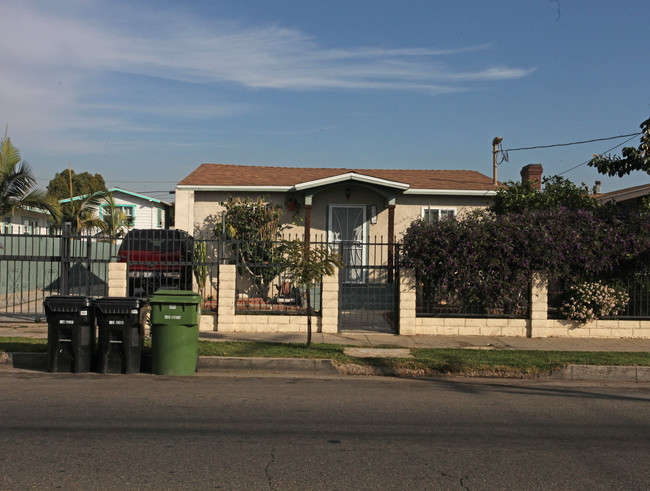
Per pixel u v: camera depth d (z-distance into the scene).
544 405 7.24
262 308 13.05
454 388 8.17
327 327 11.95
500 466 5.00
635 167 11.22
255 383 8.19
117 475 4.61
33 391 7.39
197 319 8.72
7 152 16.11
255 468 4.82
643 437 5.92
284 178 17.31
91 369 8.81
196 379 8.35
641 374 9.02
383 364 9.08
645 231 11.61
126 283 11.86
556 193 14.59
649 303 12.09
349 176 15.48
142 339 8.84
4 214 16.61
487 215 13.52
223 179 16.86
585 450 5.47
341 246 11.93
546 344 11.18
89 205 23.31
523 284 11.67
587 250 11.55
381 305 13.93
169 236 15.60
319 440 5.61
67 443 5.36
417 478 4.68
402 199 16.97
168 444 5.39
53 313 8.53
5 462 4.86
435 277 11.80
